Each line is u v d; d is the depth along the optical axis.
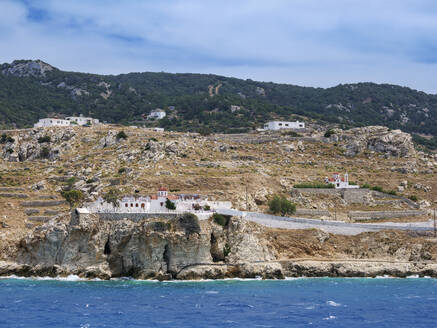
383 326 129.25
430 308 144.88
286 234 199.88
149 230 177.88
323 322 131.50
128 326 126.25
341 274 189.00
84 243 179.88
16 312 136.88
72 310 138.62
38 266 182.88
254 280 179.12
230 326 126.88
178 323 128.50
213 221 188.62
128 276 181.62
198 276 178.62
